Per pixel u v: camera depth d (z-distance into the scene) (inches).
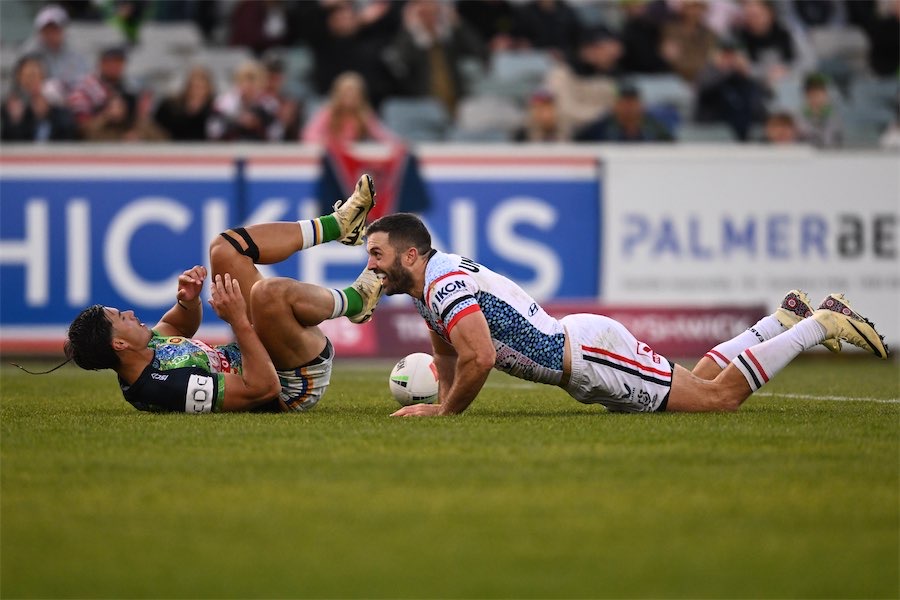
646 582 432.5
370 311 871.7
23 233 1795.0
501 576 439.2
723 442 724.7
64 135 1982.0
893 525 513.0
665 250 1904.5
